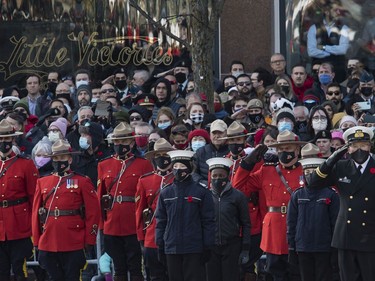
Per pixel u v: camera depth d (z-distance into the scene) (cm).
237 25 6738
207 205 4422
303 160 4388
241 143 4728
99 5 6650
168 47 6525
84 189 4656
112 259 4844
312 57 6612
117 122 5294
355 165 4150
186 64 6269
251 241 4666
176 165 4419
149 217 4647
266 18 6731
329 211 4369
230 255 4528
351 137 4131
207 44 5284
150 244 4625
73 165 5069
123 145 4847
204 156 4803
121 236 4803
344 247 4147
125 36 6606
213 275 4553
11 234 4791
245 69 6731
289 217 4412
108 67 6644
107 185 4834
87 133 5062
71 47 6694
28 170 4831
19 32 6731
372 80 5600
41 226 4678
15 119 5225
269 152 4675
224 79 6072
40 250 4656
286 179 4541
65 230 4631
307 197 4378
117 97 5700
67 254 4647
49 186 4669
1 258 4831
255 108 5306
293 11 6662
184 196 4416
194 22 5284
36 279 5000
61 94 5834
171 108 5581
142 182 4672
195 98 5203
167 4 6550
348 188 4144
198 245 4403
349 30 6550
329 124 4972
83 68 6669
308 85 5778
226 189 4516
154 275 4669
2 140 4797
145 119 5391
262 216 4656
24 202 4838
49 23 6719
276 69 5984
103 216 4831
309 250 4362
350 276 4166
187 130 4953
